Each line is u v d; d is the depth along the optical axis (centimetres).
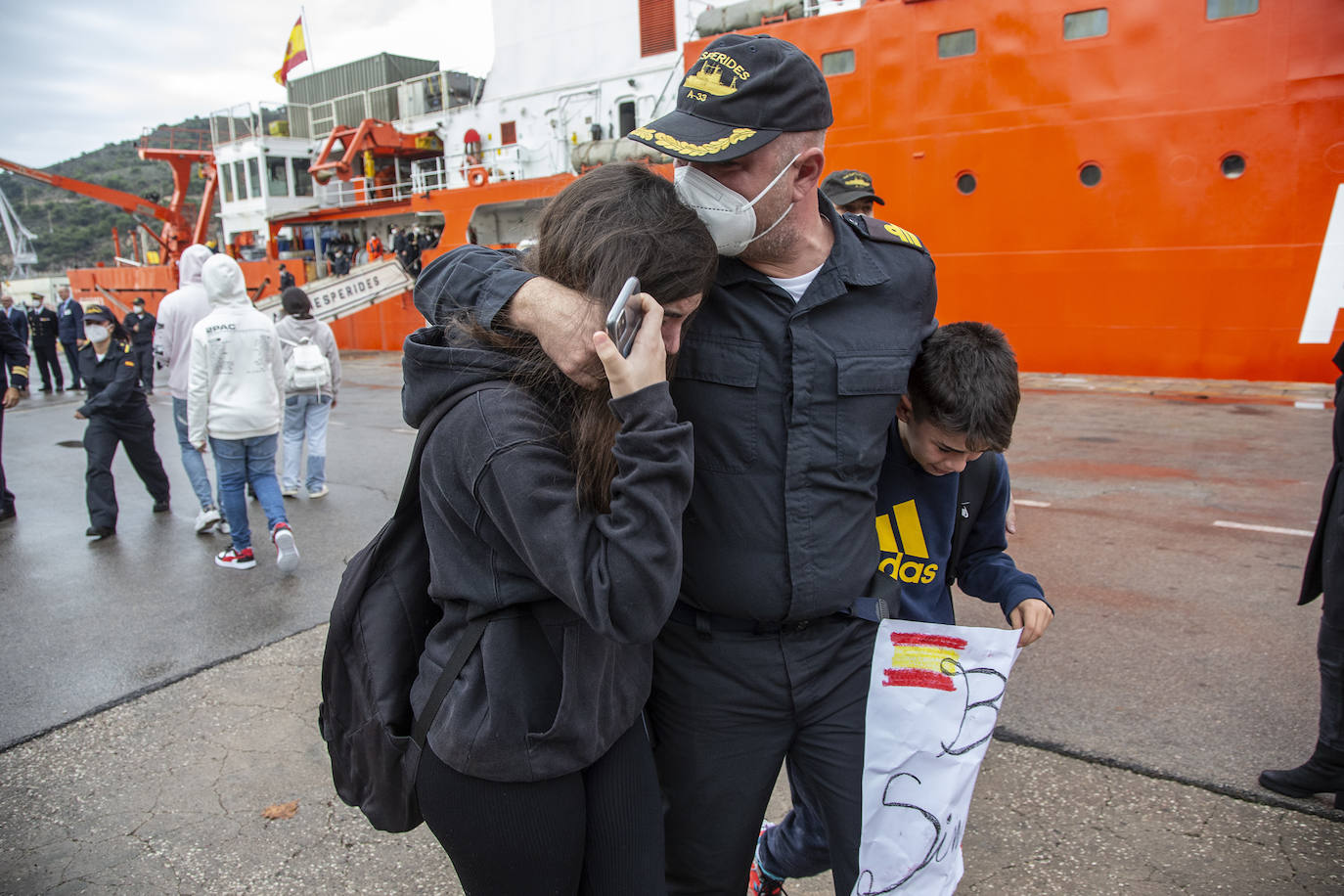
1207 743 280
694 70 142
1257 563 446
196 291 586
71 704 333
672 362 143
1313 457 662
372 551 140
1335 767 241
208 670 362
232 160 2231
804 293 150
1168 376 1016
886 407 154
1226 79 927
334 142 1889
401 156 1958
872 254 155
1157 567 445
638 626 114
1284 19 891
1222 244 959
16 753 298
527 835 129
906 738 158
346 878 232
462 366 125
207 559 528
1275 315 948
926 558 171
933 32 1064
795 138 136
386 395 1239
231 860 240
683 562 156
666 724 163
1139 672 332
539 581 122
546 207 129
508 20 1620
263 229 2186
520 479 116
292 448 671
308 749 297
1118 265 1017
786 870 197
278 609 433
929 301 163
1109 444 725
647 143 133
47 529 615
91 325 591
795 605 150
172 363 584
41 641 401
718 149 130
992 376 149
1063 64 1002
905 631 157
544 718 128
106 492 588
